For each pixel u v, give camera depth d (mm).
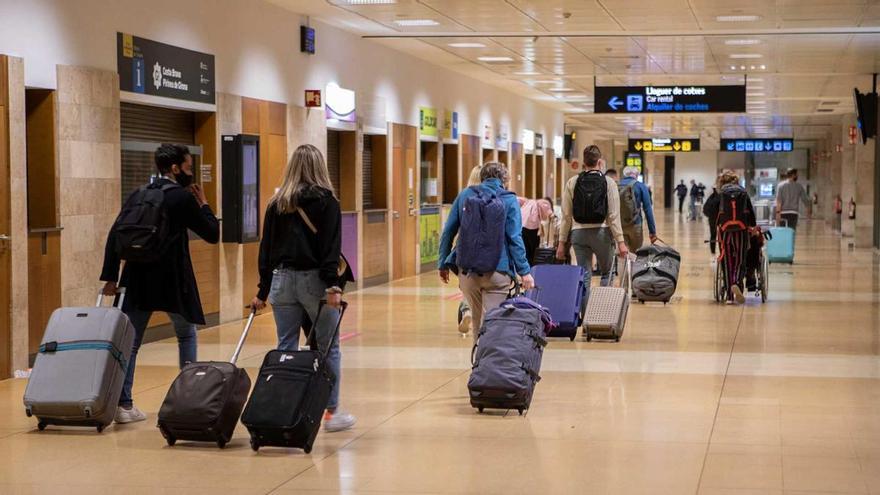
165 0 11797
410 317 13547
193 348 7551
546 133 34531
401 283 19047
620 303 11078
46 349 6934
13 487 5715
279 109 14734
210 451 6508
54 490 5652
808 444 6621
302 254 6707
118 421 7297
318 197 6688
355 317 13547
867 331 11812
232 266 13352
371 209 18922
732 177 14617
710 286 17000
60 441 6785
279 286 6793
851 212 33500
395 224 19766
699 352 10344
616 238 11320
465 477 5883
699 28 16297
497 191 7973
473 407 7703
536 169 33844
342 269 6902
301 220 6730
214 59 12906
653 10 14594
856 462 6180
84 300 10273
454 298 16078
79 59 10258
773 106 32969
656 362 9750
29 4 9555
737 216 14391
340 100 16875
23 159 9297
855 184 27688
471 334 11867
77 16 10219
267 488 5676
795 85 25750
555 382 8766
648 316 13203
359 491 5613
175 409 6492
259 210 13695
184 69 12156
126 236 7098
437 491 5609
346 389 8539
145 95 11336
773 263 22141
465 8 14609
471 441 6738
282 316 6871
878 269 20438
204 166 12930
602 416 7449
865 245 27625
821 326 12227
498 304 8016
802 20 15438
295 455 6402
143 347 11008
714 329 11992
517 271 7957
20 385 8859
